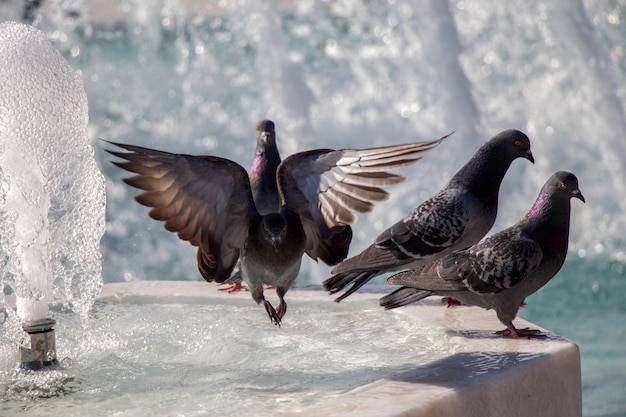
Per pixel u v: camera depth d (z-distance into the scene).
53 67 8.04
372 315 9.51
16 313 8.19
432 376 6.68
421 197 20.72
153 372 7.75
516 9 22.44
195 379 7.47
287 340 8.60
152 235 21.70
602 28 23.72
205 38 31.45
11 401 7.09
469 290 8.16
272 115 22.31
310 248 8.39
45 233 7.98
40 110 7.97
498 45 22.86
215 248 7.70
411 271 8.48
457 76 21.39
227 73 29.67
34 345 7.84
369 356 7.85
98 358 8.19
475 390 6.43
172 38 31.48
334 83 26.75
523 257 8.01
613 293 15.95
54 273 8.31
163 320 9.55
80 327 9.25
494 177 10.34
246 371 7.60
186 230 7.43
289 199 8.02
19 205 7.93
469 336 8.08
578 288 16.42
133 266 20.34
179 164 7.04
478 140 21.20
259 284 7.93
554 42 22.23
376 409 5.91
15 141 7.93
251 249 7.68
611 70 21.41
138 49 31.70
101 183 8.43
